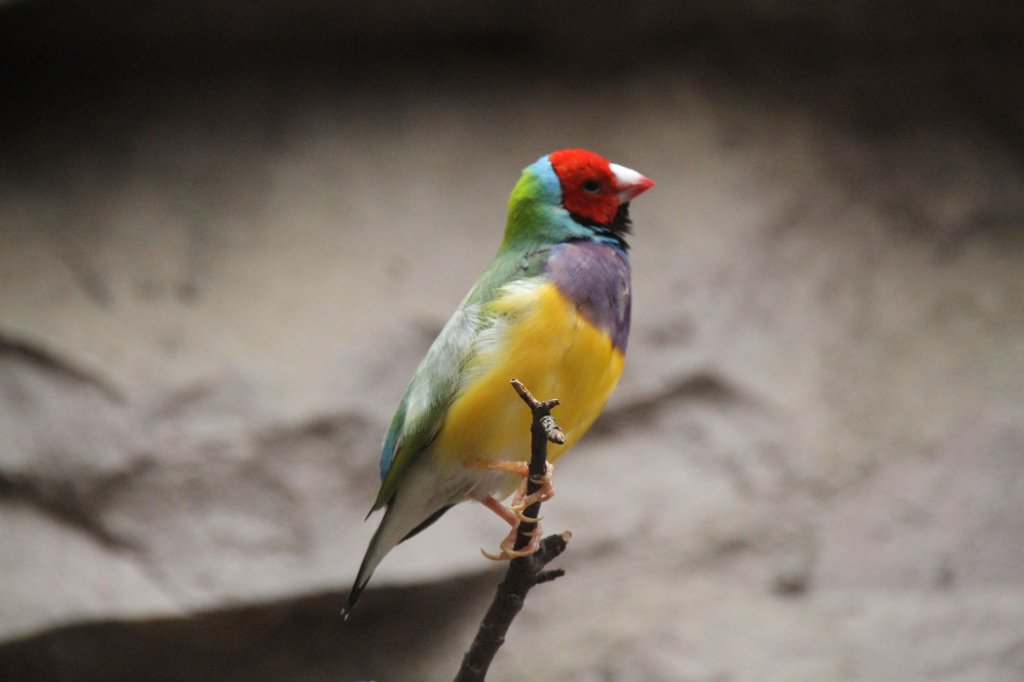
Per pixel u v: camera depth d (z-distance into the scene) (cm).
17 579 1049
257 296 1148
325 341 1127
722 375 1155
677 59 1248
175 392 1101
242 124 1209
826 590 1109
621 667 1077
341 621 1094
